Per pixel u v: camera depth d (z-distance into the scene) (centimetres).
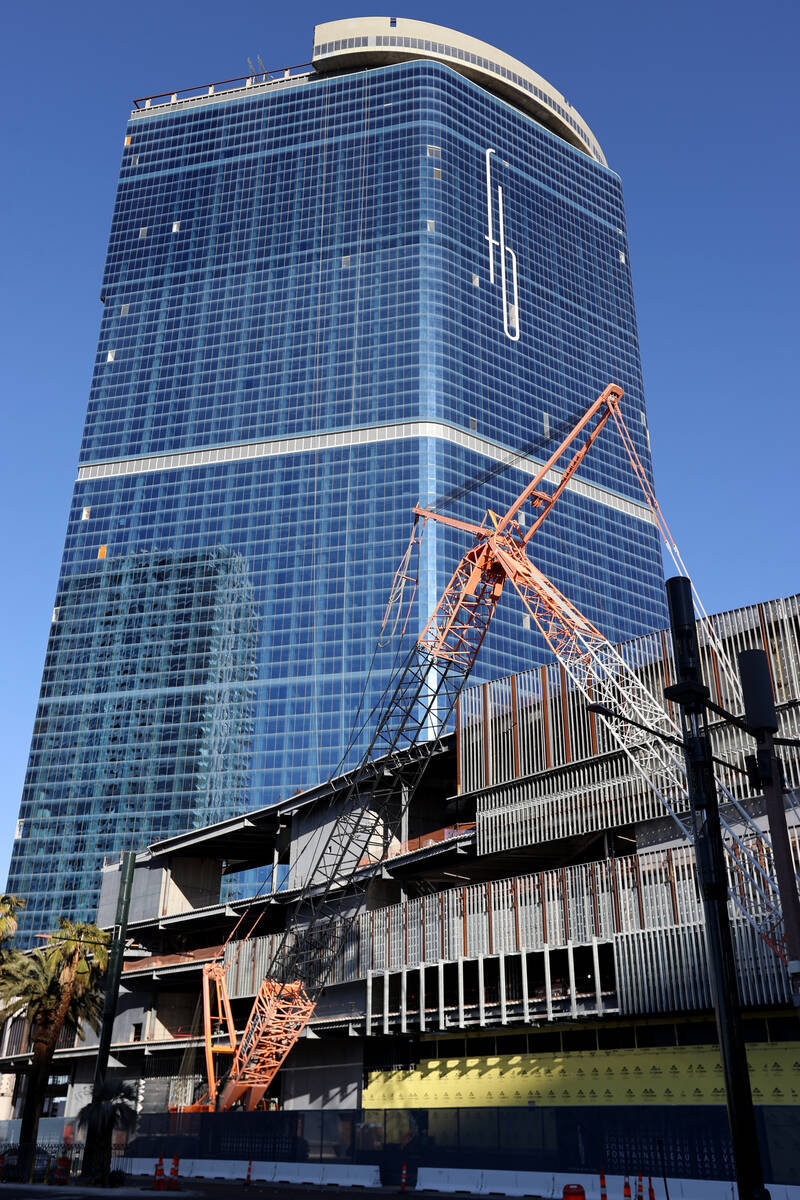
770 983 4853
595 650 6812
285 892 9312
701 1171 3212
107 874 12356
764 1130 3134
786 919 2000
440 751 8031
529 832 6762
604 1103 5462
